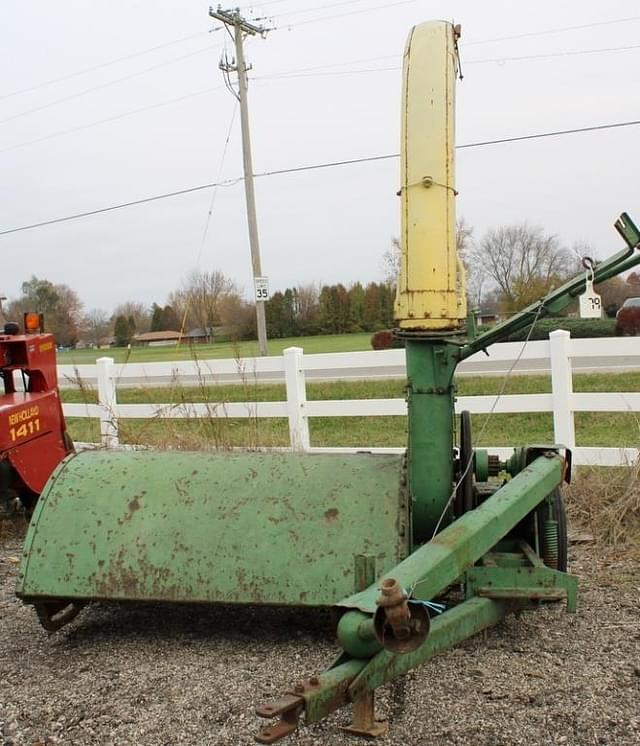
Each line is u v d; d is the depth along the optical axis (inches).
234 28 983.6
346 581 151.6
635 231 150.2
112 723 135.6
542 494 152.3
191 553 160.4
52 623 171.9
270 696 142.3
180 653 163.9
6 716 140.0
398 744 122.9
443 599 167.8
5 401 260.5
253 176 995.3
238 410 352.5
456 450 177.9
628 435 357.4
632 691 137.9
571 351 287.4
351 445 383.6
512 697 136.8
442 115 151.8
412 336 155.8
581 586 196.9
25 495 271.7
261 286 955.3
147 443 343.0
